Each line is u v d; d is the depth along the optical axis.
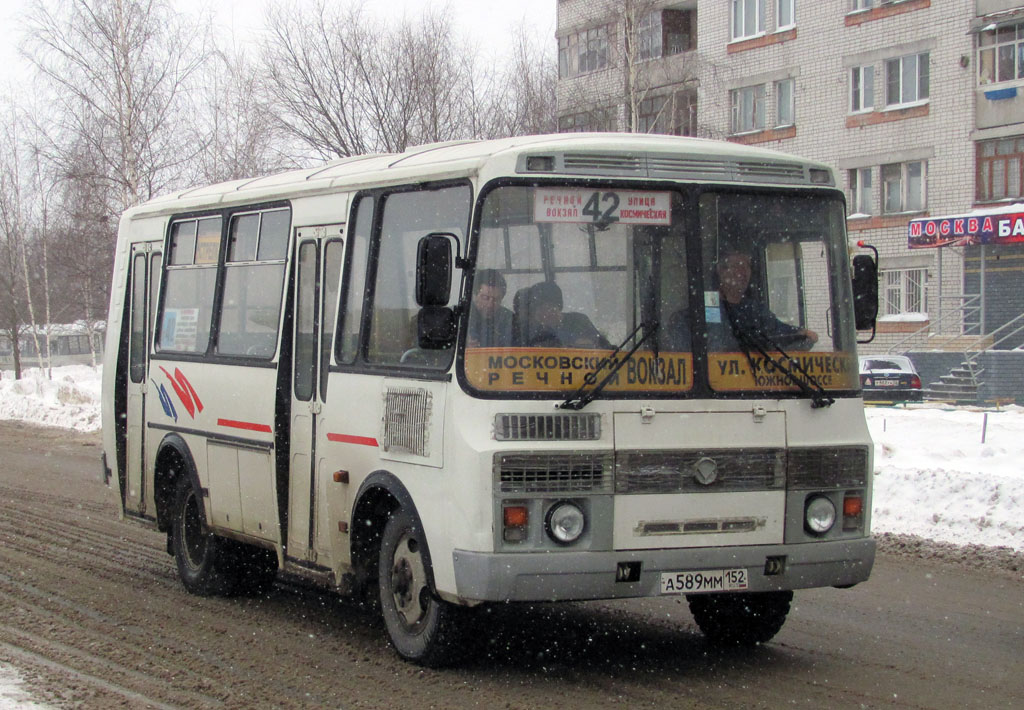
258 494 9.09
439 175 7.34
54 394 32.62
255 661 7.59
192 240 10.45
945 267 37.94
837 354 7.45
